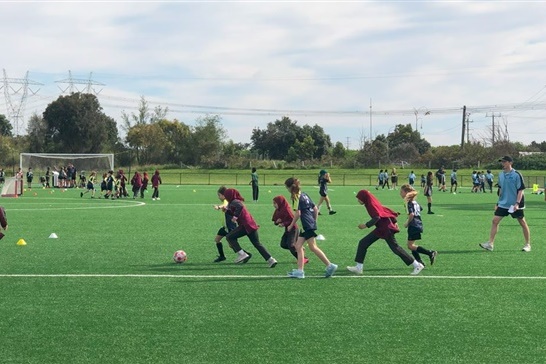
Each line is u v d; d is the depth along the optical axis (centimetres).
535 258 1379
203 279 1100
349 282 1078
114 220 2330
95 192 4809
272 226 2106
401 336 741
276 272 1177
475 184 5541
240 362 642
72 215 2572
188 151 10188
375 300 935
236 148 11012
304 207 1115
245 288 1021
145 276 1129
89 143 9700
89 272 1170
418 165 9344
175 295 964
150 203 3484
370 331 762
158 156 10062
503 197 1485
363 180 7719
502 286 1049
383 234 1144
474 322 809
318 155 11275
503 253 1462
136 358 654
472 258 1377
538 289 1024
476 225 2205
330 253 1448
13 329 764
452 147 9806
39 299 933
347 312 859
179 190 5400
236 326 782
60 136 9669
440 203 3675
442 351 684
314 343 710
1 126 12256
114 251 1463
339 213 2789
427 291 1005
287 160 10588
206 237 1764
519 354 674
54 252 1444
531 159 8538
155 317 825
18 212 2734
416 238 1249
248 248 1528
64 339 723
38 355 663
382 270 1205
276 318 823
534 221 2383
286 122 11794
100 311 857
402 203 3591
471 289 1022
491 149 9294
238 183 7319
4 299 932
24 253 1425
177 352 675
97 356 660
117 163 9875
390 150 10031
